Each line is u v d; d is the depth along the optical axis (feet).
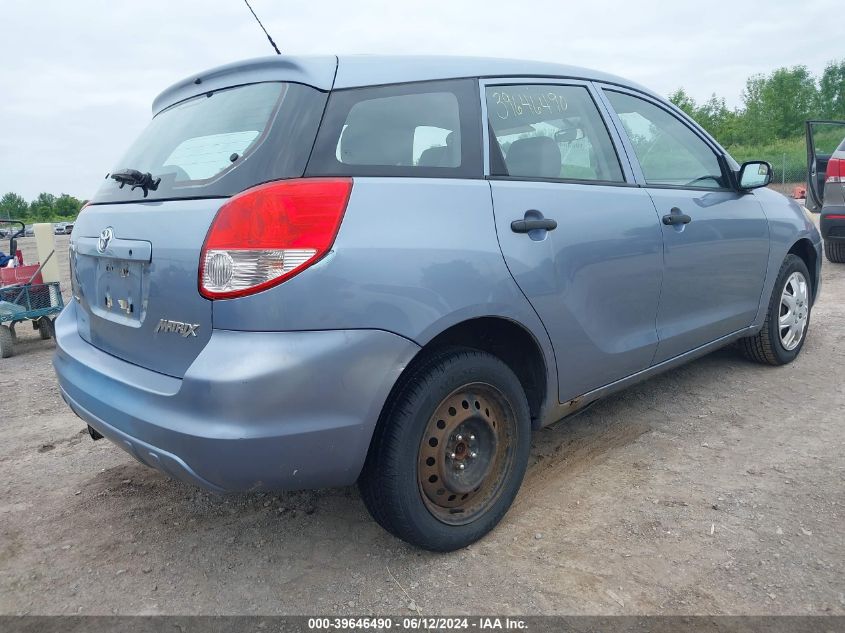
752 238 12.90
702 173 12.40
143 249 7.56
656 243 10.53
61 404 15.70
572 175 9.78
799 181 87.66
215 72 8.71
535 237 8.64
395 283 7.14
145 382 7.44
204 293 6.79
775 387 13.61
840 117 170.19
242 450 6.56
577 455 10.98
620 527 8.78
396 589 7.73
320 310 6.74
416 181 7.72
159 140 8.87
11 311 22.38
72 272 9.90
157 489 10.58
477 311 7.82
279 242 6.63
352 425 7.00
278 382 6.56
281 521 9.37
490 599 7.48
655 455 10.86
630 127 11.16
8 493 10.67
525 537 8.66
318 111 7.39
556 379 9.20
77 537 9.20
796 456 10.59
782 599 7.27
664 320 11.07
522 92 9.55
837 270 26.43
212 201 7.07
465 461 8.35
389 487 7.55
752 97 185.37
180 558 8.59
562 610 7.25
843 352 15.67
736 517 8.90
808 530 8.54
